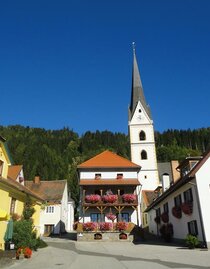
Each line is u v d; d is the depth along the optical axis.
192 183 26.64
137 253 22.23
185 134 166.75
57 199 54.03
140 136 69.06
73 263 16.86
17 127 164.50
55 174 103.38
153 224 45.00
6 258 18.12
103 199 38.78
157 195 50.84
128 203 38.59
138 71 76.62
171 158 116.94
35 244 23.48
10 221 21.25
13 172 31.33
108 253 22.69
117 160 44.66
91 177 41.75
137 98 72.19
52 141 144.62
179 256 19.31
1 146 24.75
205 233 24.34
